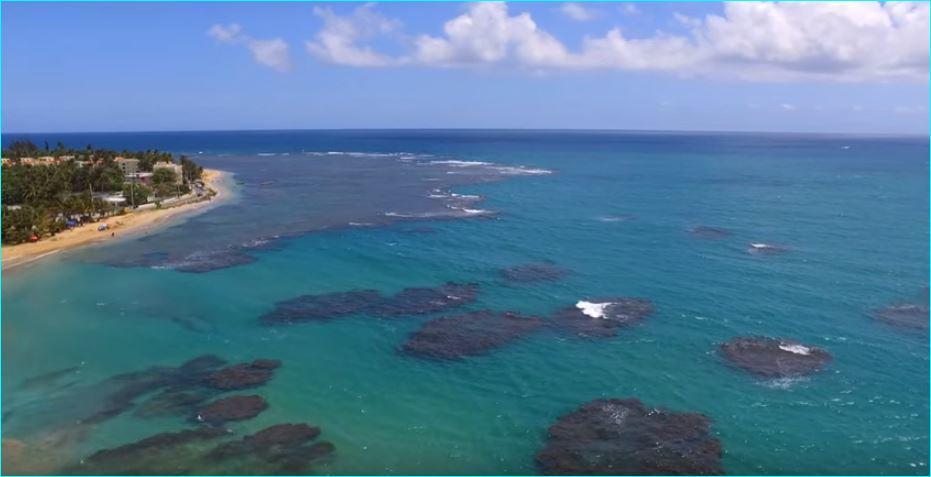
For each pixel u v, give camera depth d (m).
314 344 54.09
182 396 45.09
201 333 56.44
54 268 77.19
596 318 59.16
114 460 37.25
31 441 39.09
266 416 42.50
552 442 39.47
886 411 42.31
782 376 47.31
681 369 48.69
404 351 52.56
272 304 63.94
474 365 49.94
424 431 40.78
